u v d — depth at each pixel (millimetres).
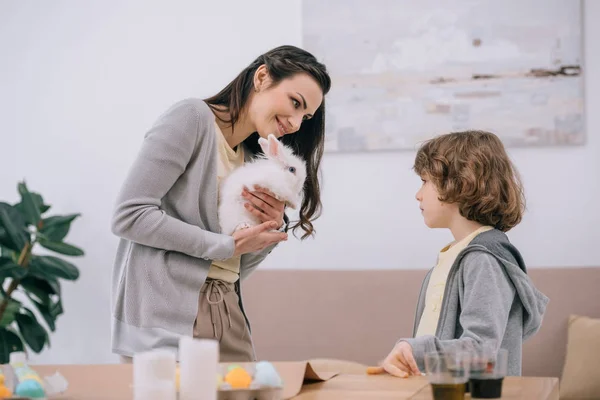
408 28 3113
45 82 3373
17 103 3385
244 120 1841
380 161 3125
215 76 3270
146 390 929
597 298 2797
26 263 2947
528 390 1119
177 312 1645
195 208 1699
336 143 3139
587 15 3016
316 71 1815
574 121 2998
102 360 3254
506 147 3039
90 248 3291
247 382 1021
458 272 1521
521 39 3039
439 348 1320
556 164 3014
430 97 3096
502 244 1554
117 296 1703
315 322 2957
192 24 3293
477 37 3068
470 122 3068
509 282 1496
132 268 1677
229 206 1730
